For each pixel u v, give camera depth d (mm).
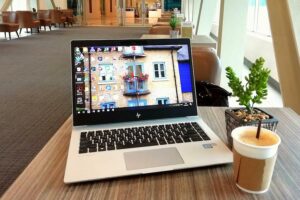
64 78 4641
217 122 1057
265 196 652
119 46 977
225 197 648
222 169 757
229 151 811
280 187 683
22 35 10383
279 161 795
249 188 659
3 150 2402
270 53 4152
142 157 778
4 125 2891
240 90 845
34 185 685
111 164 745
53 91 3986
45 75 4824
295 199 641
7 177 2018
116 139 864
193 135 895
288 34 1810
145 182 703
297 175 732
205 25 5773
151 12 14930
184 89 1026
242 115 843
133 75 984
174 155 789
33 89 4062
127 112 968
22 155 2324
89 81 952
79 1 14852
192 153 799
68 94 3865
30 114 3180
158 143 848
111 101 962
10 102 3541
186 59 1038
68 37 9883
